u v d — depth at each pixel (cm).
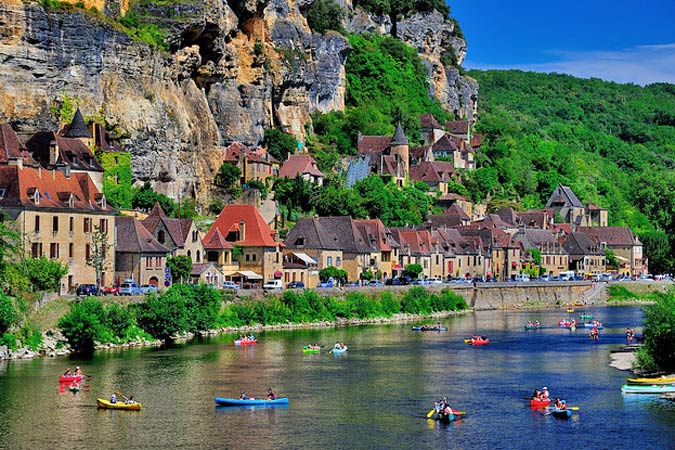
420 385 13188
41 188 16438
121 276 18212
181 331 16938
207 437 10512
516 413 11619
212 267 19738
